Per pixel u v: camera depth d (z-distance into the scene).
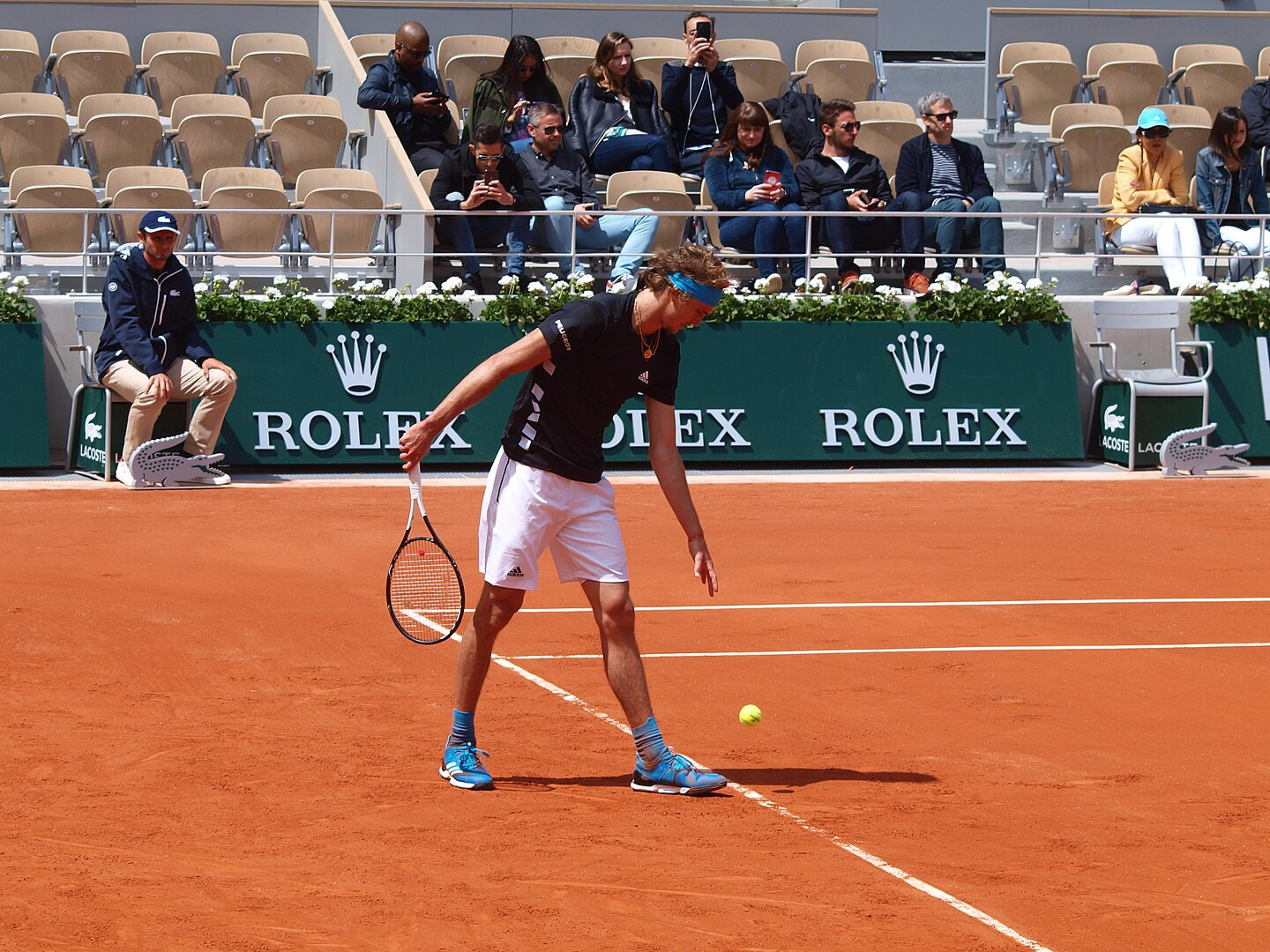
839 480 20.45
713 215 22.20
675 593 13.41
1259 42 30.61
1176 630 12.21
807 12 29.53
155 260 18.53
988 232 22.86
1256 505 18.64
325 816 7.50
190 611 12.30
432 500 18.33
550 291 21.14
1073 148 26.36
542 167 22.75
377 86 23.92
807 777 8.33
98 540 15.30
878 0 32.84
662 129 25.02
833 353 21.56
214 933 6.02
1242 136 23.56
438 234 21.73
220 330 20.09
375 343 20.58
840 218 22.48
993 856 7.07
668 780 7.95
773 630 12.06
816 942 6.02
